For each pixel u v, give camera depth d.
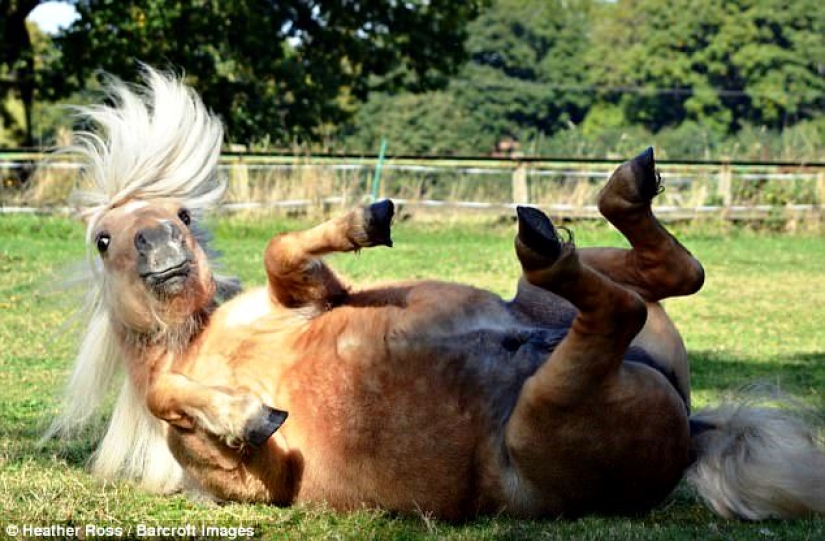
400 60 51.31
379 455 7.05
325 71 49.44
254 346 7.42
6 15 43.06
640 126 102.19
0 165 31.92
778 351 17.14
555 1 117.19
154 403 7.29
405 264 26.23
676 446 7.04
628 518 7.45
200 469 7.49
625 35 117.00
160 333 7.58
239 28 44.69
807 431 7.64
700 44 101.94
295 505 7.51
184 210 8.08
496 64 115.44
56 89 44.38
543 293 7.54
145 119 8.55
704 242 33.41
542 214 6.25
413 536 6.96
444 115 102.56
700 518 7.73
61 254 26.17
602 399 6.64
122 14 41.44
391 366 6.97
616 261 7.71
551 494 7.09
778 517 7.54
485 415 6.92
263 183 33.25
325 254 7.23
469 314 7.05
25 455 9.50
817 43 97.12
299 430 7.24
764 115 96.44
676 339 7.63
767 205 37.00
